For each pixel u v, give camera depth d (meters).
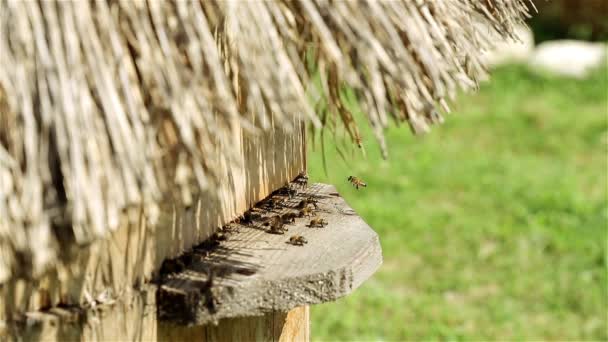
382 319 2.86
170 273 1.43
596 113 5.18
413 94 1.40
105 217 1.31
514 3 1.61
